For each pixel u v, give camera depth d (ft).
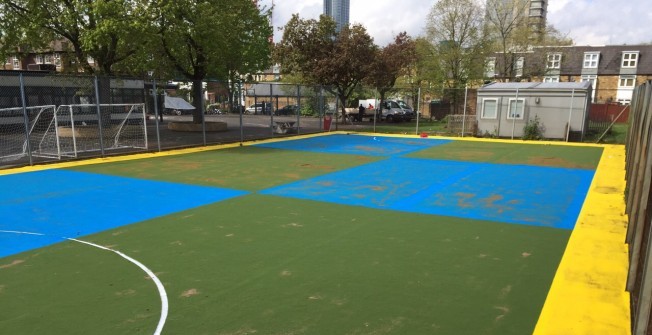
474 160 48.08
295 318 13.42
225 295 14.96
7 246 19.77
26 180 35.09
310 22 100.22
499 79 122.31
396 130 88.48
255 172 39.58
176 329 12.78
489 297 14.88
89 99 70.28
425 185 34.19
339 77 98.78
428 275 16.72
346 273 16.87
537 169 42.14
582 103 66.69
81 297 14.82
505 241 20.80
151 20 56.03
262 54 90.48
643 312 10.91
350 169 41.70
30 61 145.59
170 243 20.24
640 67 165.78
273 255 18.75
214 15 63.72
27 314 13.67
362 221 24.04
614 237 21.36
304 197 29.76
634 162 21.90
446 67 115.85
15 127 68.44
